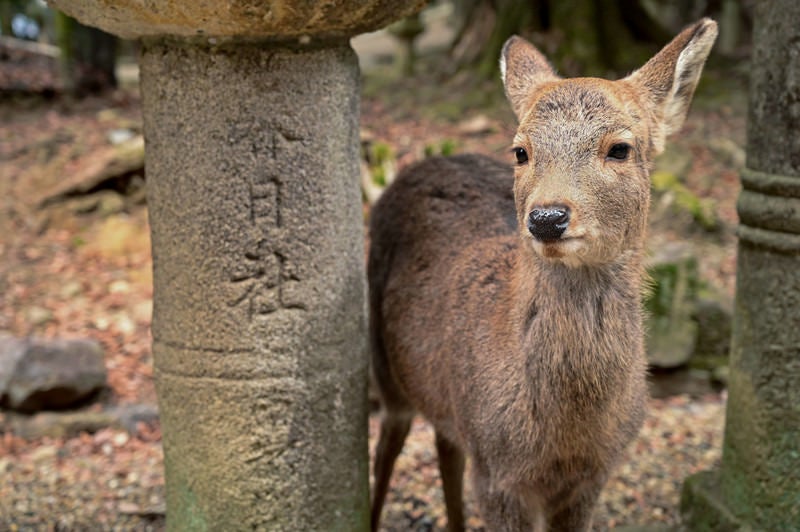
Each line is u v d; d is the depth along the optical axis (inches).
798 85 139.4
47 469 205.6
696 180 371.6
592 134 113.7
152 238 138.4
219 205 131.4
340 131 135.9
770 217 144.2
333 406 140.5
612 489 193.0
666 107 125.9
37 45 624.1
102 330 271.7
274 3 117.8
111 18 124.2
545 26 510.3
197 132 130.1
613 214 114.3
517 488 130.9
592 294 118.3
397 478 203.3
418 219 163.6
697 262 249.6
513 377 127.3
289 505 139.1
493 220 153.9
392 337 160.7
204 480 138.9
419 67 590.2
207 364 135.2
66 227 332.2
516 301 128.0
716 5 693.3
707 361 249.0
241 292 133.1
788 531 149.6
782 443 148.3
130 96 503.8
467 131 423.8
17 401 225.6
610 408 122.5
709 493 165.8
